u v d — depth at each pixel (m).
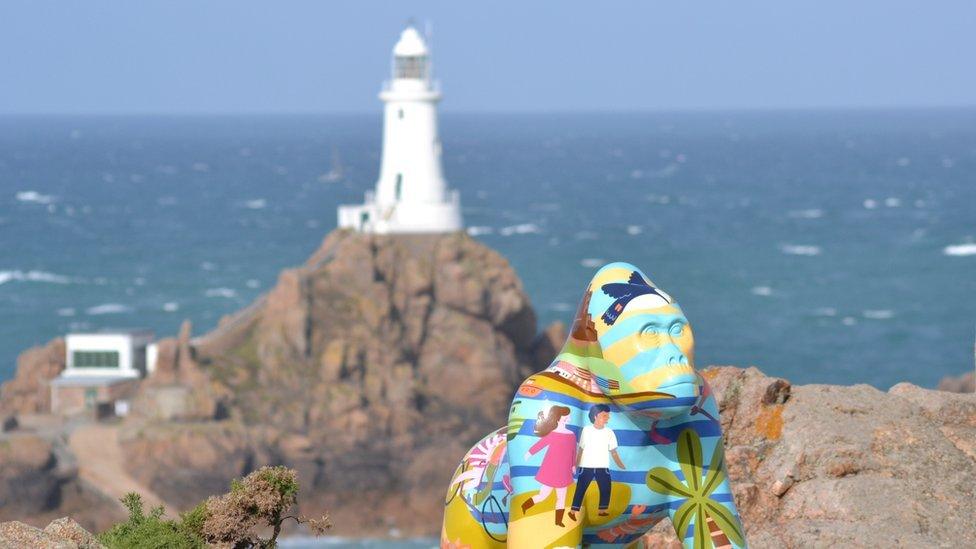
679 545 8.13
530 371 78.69
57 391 69.31
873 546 7.27
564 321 108.38
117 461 63.19
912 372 90.06
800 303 109.38
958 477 8.15
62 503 61.97
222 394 66.50
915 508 7.75
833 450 8.24
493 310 77.25
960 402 8.91
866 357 93.56
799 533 7.66
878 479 8.04
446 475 66.31
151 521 7.83
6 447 61.47
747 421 8.76
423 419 69.62
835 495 7.91
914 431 8.51
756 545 7.73
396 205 81.38
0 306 116.38
